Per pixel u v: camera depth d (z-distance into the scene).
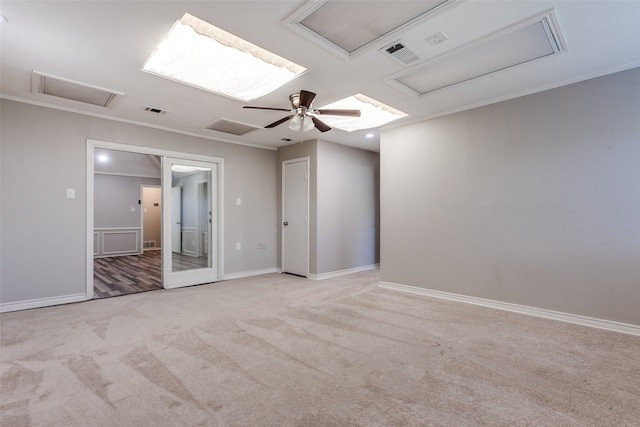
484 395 1.87
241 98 3.46
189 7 1.97
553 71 2.90
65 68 2.77
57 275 3.72
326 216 5.37
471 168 3.75
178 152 4.71
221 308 3.59
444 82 3.13
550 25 2.19
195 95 3.38
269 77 3.05
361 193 6.04
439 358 2.34
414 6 2.01
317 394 1.88
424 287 4.17
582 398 1.83
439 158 4.04
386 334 2.80
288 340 2.68
